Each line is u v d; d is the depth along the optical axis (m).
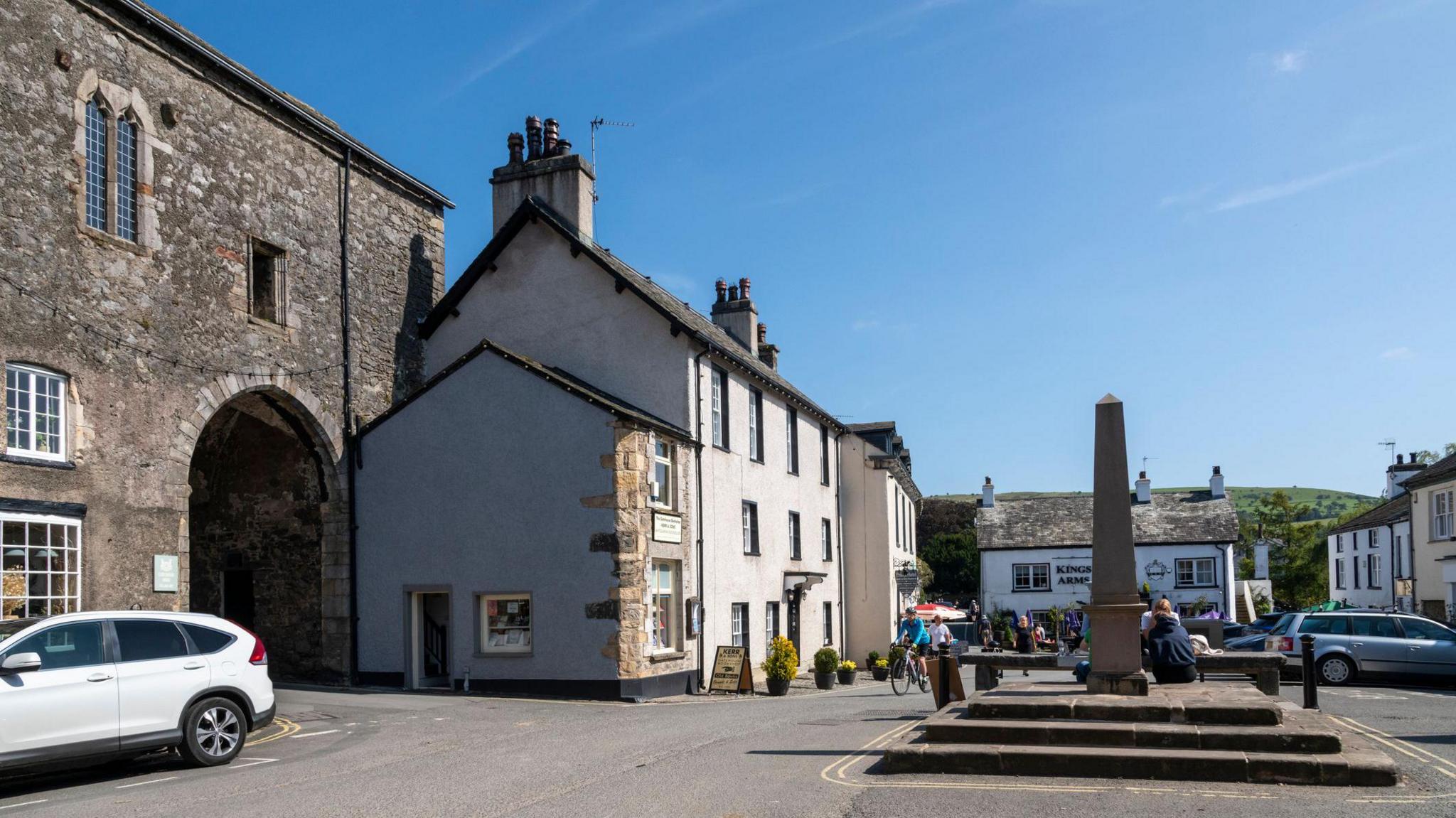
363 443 21.55
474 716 16.44
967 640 50.97
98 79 16.22
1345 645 20.73
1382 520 45.25
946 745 10.41
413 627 20.92
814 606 31.25
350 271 21.94
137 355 16.64
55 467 15.05
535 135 25.16
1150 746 10.17
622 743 12.66
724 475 24.36
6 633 10.67
